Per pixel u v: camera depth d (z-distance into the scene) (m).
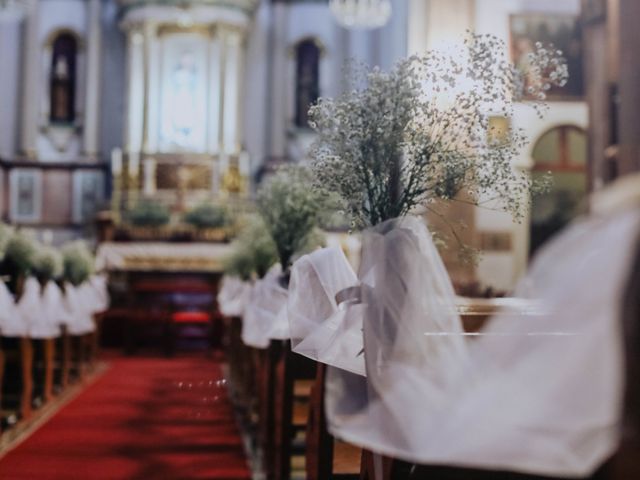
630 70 9.59
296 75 21.56
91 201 21.05
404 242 3.19
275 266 7.14
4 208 20.75
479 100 3.79
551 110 13.74
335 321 3.97
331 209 6.48
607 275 1.90
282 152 21.34
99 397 10.31
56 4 21.30
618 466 1.96
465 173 3.85
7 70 20.98
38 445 7.46
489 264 12.52
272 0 21.64
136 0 20.25
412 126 3.81
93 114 21.23
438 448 2.09
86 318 11.24
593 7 12.23
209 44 20.52
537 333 2.01
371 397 3.11
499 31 12.95
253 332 7.03
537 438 1.94
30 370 8.70
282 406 5.67
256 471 6.62
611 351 1.88
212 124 20.39
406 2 13.41
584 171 13.66
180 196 19.61
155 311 15.92
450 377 2.33
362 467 3.58
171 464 6.84
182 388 9.57
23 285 8.78
